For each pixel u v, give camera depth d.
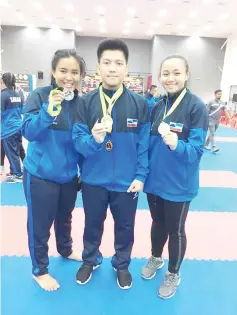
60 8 12.94
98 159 1.92
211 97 18.67
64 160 1.89
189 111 1.81
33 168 1.88
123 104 1.88
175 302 1.99
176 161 1.85
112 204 2.02
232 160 6.59
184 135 1.83
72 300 1.97
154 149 1.96
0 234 2.79
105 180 1.94
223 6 11.87
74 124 1.86
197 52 18.02
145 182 2.04
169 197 1.90
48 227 2.00
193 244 2.75
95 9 12.88
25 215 3.24
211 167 5.89
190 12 12.87
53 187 1.91
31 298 1.97
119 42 1.77
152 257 2.29
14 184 4.25
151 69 18.62
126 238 2.09
